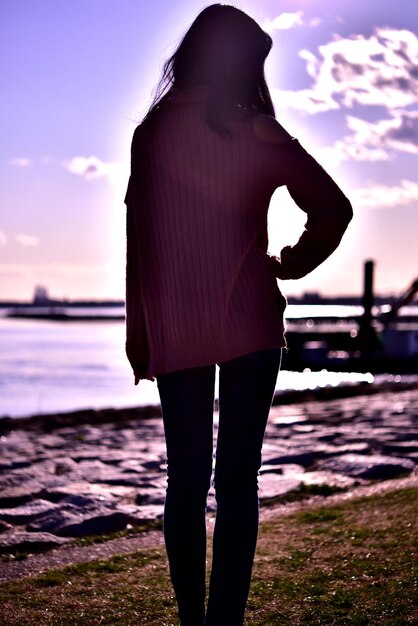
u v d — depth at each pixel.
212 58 1.99
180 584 2.06
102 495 4.63
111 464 5.82
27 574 3.19
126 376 26.27
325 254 1.93
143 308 2.10
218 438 2.00
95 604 2.68
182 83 2.06
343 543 3.23
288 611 2.48
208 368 2.04
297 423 8.04
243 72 1.99
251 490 2.01
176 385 2.02
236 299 1.96
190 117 1.99
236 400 1.96
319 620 2.40
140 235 2.07
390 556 2.98
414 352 27.31
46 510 4.30
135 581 2.92
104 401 18.05
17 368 30.19
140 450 6.50
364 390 11.61
